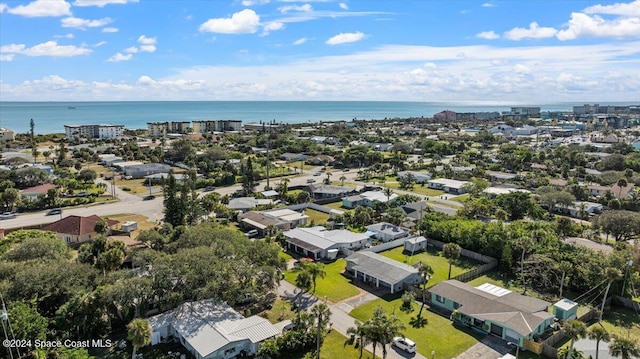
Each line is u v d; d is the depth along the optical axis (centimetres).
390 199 12206
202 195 13362
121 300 5184
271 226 9331
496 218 10444
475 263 8044
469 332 5606
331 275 7444
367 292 6769
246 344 5028
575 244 8031
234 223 10606
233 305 6059
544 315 5688
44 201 11656
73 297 5166
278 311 6034
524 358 5019
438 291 6350
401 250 8800
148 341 4547
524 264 7381
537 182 14838
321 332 5191
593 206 11725
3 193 11362
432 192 14425
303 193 12600
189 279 5600
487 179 16338
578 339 5197
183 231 7975
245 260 6303
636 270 6750
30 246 6406
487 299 5978
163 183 12625
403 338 5141
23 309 4766
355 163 19988
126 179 15750
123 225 9469
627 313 6278
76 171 17012
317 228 9544
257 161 19738
